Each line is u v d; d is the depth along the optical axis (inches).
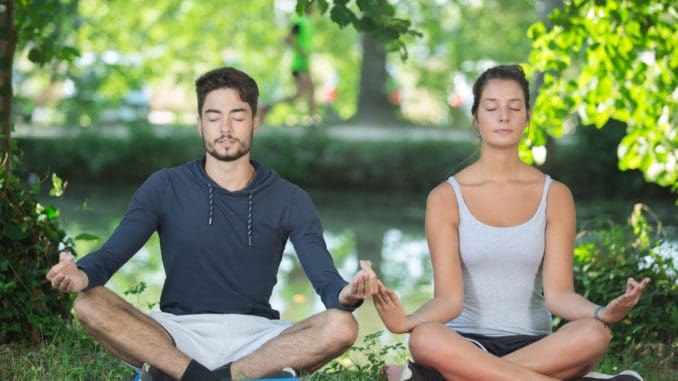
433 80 1341.0
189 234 222.1
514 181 234.8
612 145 837.2
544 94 352.2
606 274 311.1
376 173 913.5
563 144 865.5
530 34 354.3
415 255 571.8
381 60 1179.3
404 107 1503.4
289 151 914.7
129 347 209.8
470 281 231.0
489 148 235.1
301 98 978.7
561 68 350.3
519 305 229.5
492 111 232.5
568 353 209.3
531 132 350.6
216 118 222.1
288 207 227.0
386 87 1190.3
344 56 1379.2
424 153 914.1
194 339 219.8
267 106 976.9
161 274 484.4
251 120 225.0
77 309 207.6
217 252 222.5
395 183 914.7
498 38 1306.6
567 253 230.1
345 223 711.1
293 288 467.8
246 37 1242.6
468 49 1304.1
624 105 350.0
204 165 230.5
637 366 263.0
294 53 964.0
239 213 223.5
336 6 302.2
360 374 243.3
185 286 223.5
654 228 577.6
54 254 292.8
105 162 909.8
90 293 207.0
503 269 229.0
